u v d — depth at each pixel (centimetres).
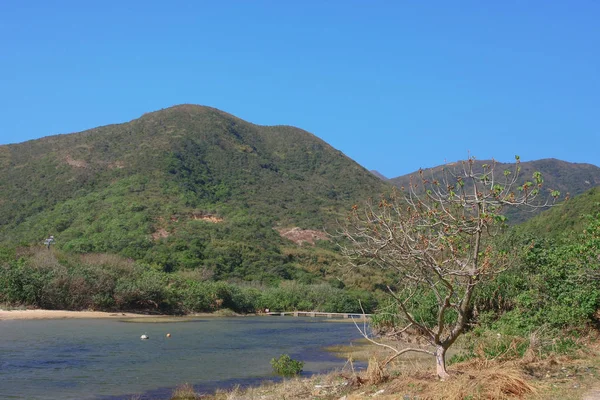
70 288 4972
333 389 1404
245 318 5659
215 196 10294
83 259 5947
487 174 1158
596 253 1770
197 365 2148
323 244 9156
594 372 1297
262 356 2430
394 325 2531
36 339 2819
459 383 1127
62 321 4091
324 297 6888
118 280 5438
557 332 1694
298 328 4159
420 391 1188
